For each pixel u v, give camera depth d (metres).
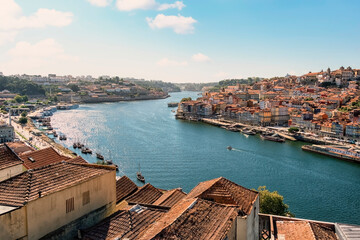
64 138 173.00
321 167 122.00
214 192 33.09
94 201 26.08
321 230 36.56
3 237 19.38
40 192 21.75
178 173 111.19
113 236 22.12
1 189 22.45
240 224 28.56
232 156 136.62
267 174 111.50
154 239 19.38
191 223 22.70
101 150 146.25
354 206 83.38
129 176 107.56
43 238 21.73
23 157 47.75
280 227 38.53
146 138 176.75
